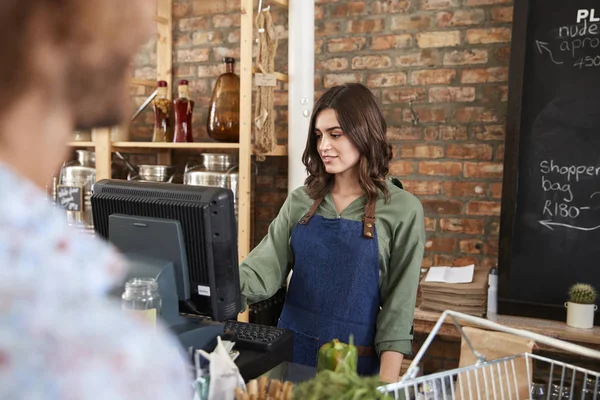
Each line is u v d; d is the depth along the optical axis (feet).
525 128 7.63
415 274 5.65
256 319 7.91
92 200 4.65
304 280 5.94
